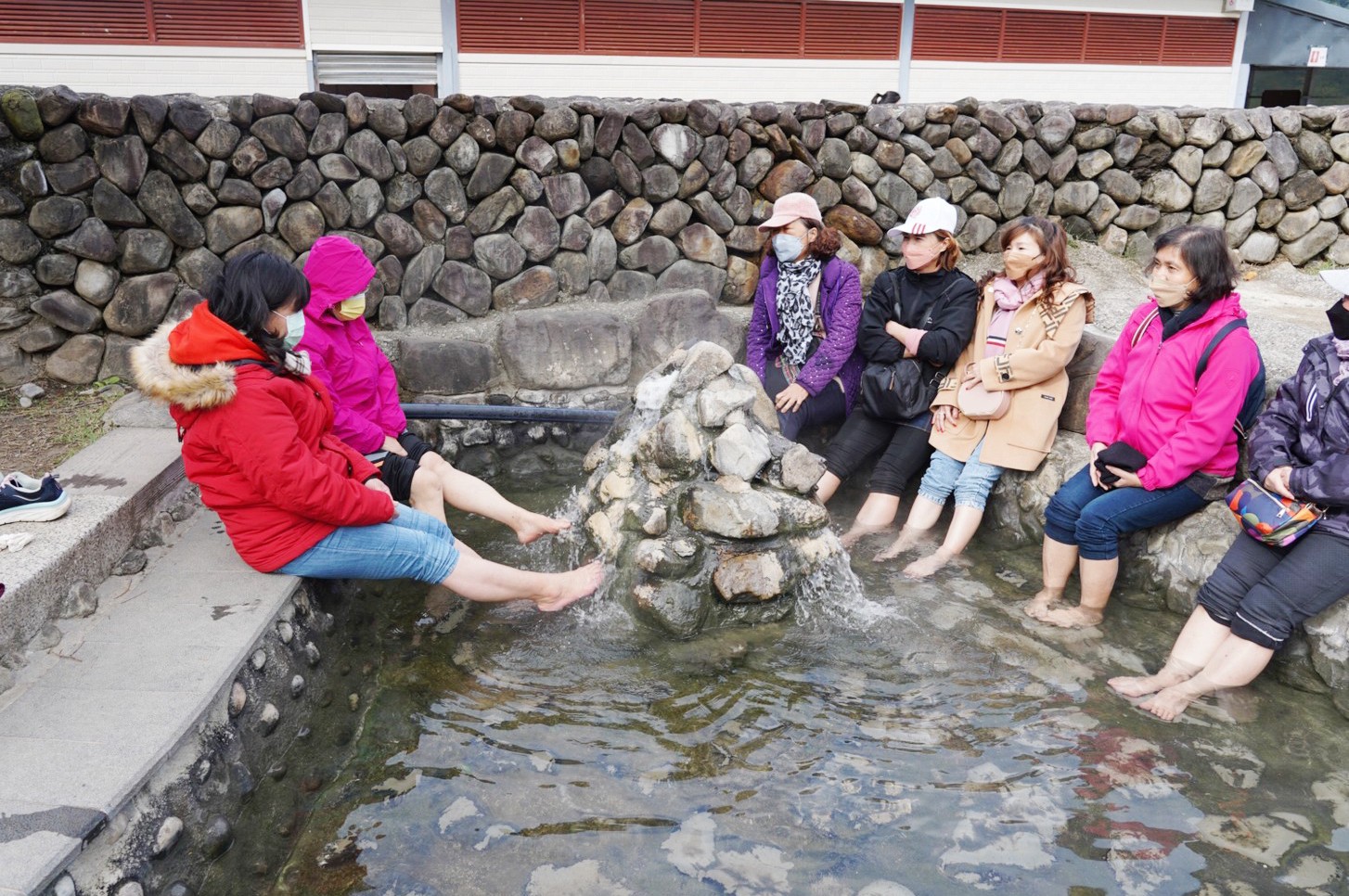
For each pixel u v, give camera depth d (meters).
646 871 2.32
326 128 4.55
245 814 2.42
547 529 3.63
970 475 4.03
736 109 5.14
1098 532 3.43
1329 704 3.00
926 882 2.29
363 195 4.69
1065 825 2.48
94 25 7.13
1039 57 9.95
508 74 8.31
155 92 7.38
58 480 3.30
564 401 4.96
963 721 2.92
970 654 3.28
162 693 2.38
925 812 2.53
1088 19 9.95
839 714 2.95
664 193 5.11
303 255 4.68
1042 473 4.00
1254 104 10.93
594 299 5.23
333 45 7.73
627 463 3.72
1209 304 3.28
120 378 4.48
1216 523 3.45
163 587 2.94
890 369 4.22
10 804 1.97
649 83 8.75
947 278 4.18
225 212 4.50
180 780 2.23
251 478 2.73
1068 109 5.71
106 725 2.24
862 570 3.87
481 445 4.89
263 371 2.73
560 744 2.81
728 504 3.45
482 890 2.27
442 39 8.03
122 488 3.23
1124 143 5.84
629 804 2.56
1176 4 10.20
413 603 3.56
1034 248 3.90
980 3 9.56
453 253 4.94
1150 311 3.53
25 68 7.05
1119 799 2.58
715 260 5.27
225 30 7.44
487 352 4.89
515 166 4.92
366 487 2.97
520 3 8.19
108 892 1.95
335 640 3.15
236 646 2.59
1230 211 6.12
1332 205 6.20
